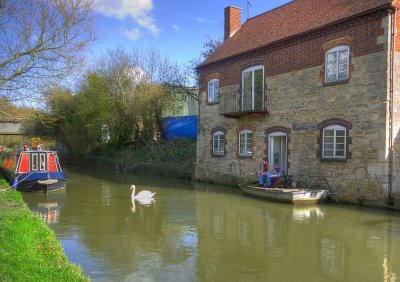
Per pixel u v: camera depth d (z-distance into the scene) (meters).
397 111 13.89
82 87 37.72
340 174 15.23
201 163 23.66
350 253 8.89
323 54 15.98
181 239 10.23
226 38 24.80
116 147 36.16
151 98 32.88
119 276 7.48
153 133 33.28
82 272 7.33
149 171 28.95
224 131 21.64
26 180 18.80
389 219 12.22
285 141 18.12
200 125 23.72
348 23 14.94
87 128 37.91
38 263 6.76
